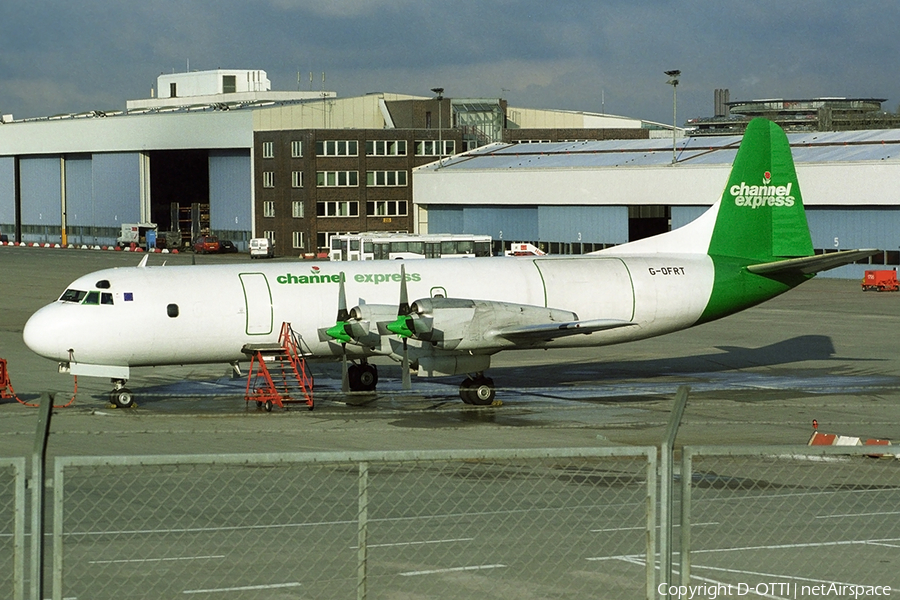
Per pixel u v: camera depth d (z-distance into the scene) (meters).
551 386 77.94
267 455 22.52
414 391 75.81
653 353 97.00
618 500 41.03
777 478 45.12
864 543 34.88
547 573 31.31
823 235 170.12
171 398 72.75
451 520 37.94
